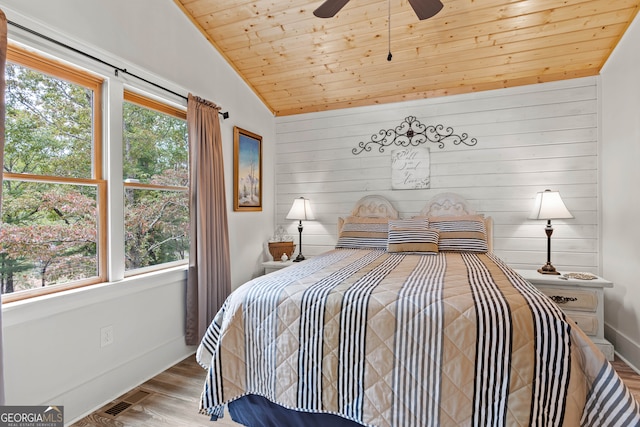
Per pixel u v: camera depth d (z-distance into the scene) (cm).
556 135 312
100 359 201
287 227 413
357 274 185
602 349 248
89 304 195
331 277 177
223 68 320
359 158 382
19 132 170
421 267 208
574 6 241
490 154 333
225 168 323
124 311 218
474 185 338
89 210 204
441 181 350
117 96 215
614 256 273
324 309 144
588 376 117
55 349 177
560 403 114
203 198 271
